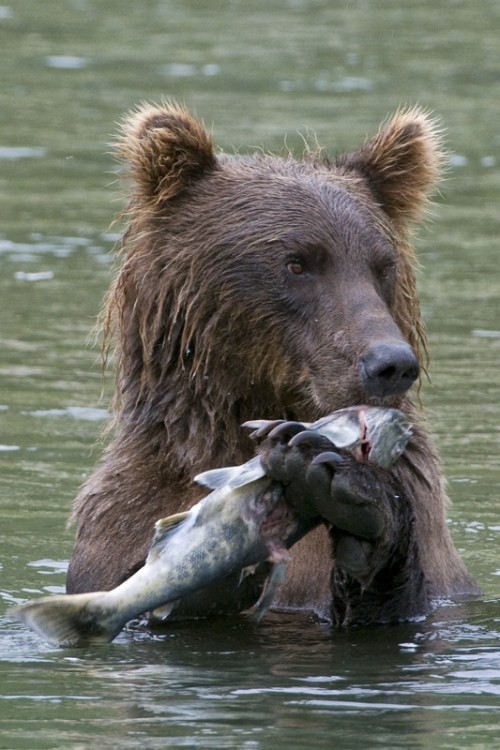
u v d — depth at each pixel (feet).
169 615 37.55
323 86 124.06
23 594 41.39
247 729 29.01
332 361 36.81
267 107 114.01
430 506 39.47
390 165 43.09
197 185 41.19
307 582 38.70
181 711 30.22
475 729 29.09
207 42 145.48
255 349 39.11
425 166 43.62
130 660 34.14
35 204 91.50
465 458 54.60
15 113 114.73
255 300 38.93
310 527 33.42
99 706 30.55
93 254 81.20
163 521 33.47
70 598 32.71
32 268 78.38
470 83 127.54
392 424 31.71
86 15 160.15
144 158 41.27
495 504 50.72
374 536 33.09
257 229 39.34
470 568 44.73
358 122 107.86
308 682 32.27
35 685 32.09
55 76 128.06
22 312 71.26
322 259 38.60
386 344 35.14
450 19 160.86
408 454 39.32
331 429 31.83
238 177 41.06
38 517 48.75
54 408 59.57
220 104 114.83
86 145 106.73
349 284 38.11
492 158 104.63
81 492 41.06
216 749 27.84
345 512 32.14
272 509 33.01
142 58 136.36
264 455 32.35
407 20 160.25
